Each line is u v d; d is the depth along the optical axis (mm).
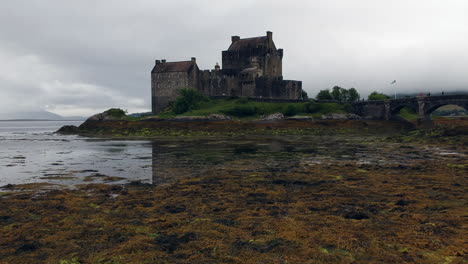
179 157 43812
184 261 12312
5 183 28844
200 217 17438
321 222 16125
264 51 127812
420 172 29812
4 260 12656
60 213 18656
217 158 42219
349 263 11883
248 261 12172
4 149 58625
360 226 15492
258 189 23656
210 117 100125
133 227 15961
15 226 16531
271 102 112375
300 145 58438
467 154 41844
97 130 104375
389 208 18500
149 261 12352
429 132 62562
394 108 96000
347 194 21875
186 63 125375
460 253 12367
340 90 135375
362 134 83125
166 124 98438
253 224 15977
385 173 29703
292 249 13078
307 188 24062
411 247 13078
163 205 19922
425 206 18594
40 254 13141
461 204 18953
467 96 81875
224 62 135125
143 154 48188
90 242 14250
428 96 90062
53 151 54625
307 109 103875
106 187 25797
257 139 73000
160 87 124875
